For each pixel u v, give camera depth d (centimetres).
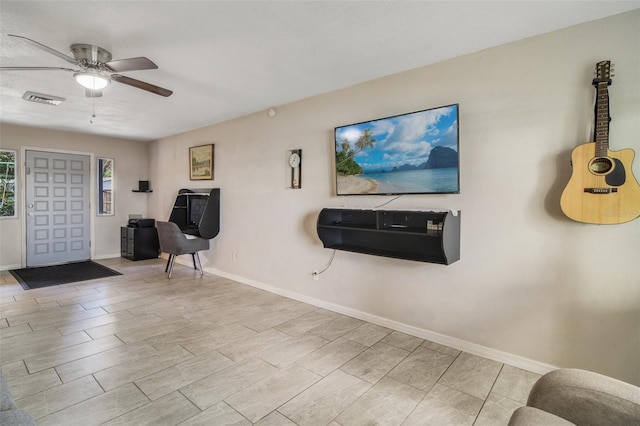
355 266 329
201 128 518
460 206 261
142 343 269
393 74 294
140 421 176
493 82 244
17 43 232
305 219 372
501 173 242
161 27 213
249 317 329
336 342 275
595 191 199
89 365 233
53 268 531
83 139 582
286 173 391
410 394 205
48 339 273
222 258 489
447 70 264
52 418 177
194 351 257
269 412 186
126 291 412
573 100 214
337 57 260
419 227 282
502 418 183
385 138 295
